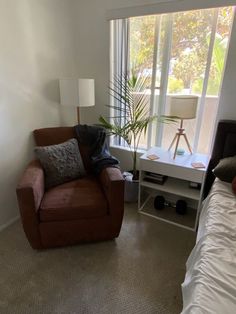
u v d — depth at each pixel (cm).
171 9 197
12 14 182
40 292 144
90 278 155
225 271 92
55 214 165
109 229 180
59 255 175
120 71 251
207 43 203
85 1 239
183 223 214
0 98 185
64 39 245
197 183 209
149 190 261
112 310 134
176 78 226
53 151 198
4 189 202
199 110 221
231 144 189
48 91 235
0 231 202
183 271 161
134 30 230
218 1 178
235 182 151
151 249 182
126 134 238
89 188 191
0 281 152
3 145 195
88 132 229
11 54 188
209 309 76
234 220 124
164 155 219
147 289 147
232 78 189
